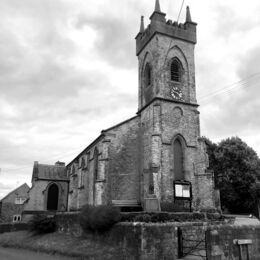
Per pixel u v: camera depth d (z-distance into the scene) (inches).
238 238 737.0
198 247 878.4
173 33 1694.1
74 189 2106.3
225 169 2409.0
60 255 983.6
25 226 1796.3
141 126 1680.6
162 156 1472.7
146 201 1159.0
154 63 1641.2
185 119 1590.8
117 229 922.7
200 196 1477.6
